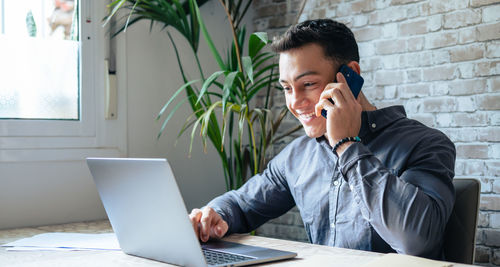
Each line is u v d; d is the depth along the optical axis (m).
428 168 1.28
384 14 2.53
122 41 2.51
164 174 0.96
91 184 2.38
